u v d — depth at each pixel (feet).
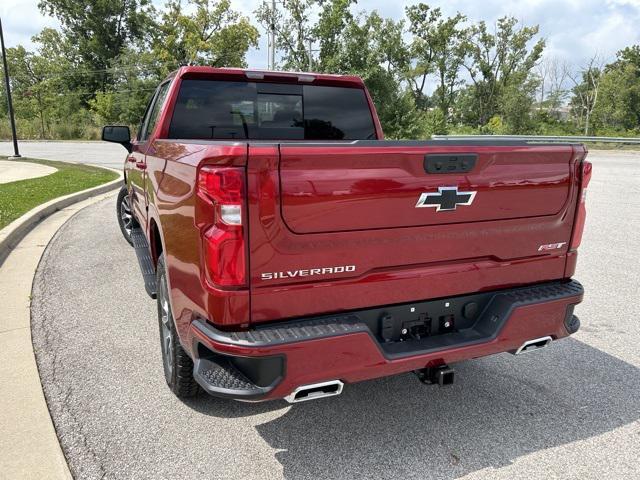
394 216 8.11
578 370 12.15
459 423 9.99
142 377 11.56
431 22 203.31
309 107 14.26
